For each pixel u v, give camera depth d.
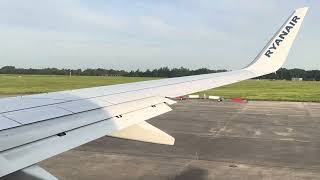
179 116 31.86
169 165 15.87
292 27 10.65
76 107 7.23
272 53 11.02
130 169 15.20
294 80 170.75
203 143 20.52
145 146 19.39
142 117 7.52
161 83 10.61
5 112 6.27
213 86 9.96
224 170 15.20
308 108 39.94
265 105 43.09
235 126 26.72
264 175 14.56
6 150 4.89
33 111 6.54
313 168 15.66
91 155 17.41
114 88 9.72
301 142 21.16
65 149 5.33
